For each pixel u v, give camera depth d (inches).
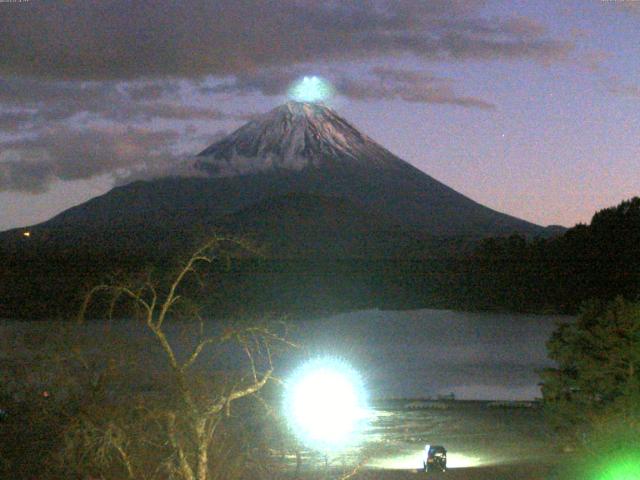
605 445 1294.3
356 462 1259.2
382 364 3169.3
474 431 1972.2
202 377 652.1
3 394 864.3
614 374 1369.3
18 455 808.9
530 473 1401.3
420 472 1414.9
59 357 705.6
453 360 3449.8
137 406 645.9
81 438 669.9
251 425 697.0
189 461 660.7
